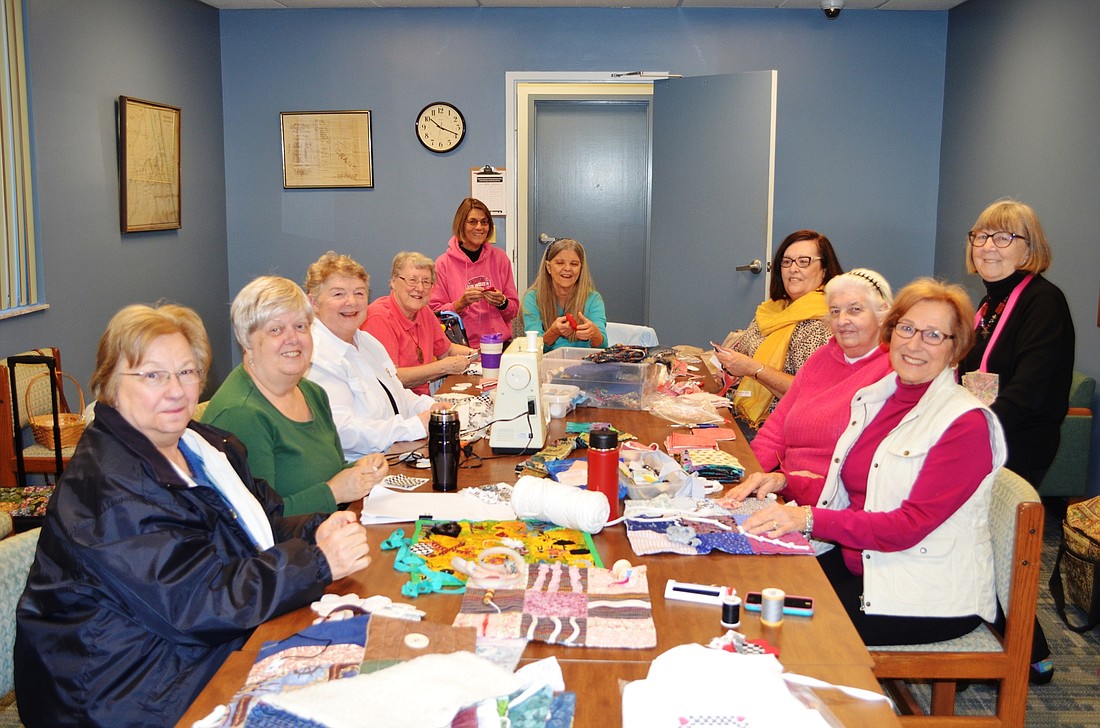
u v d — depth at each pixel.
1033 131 4.82
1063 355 2.83
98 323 4.71
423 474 2.21
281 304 2.06
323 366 2.60
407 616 1.44
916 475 1.96
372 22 6.07
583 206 6.53
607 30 6.05
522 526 1.82
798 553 1.74
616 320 6.67
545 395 2.79
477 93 6.13
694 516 1.89
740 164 5.71
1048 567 3.73
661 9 6.01
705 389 3.40
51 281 4.27
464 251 4.90
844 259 6.20
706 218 5.87
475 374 3.62
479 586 1.54
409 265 3.56
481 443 2.48
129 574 1.41
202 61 5.88
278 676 1.25
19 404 3.85
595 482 1.84
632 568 1.61
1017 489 1.99
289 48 6.12
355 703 1.12
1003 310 2.92
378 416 2.74
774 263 3.42
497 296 4.50
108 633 1.44
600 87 6.15
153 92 5.23
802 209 6.16
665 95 5.91
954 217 5.83
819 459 2.46
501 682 1.19
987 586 1.99
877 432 2.12
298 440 2.17
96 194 4.66
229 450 1.81
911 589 1.97
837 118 6.08
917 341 1.98
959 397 1.97
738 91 5.64
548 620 1.42
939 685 2.20
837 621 1.47
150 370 1.52
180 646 1.47
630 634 1.39
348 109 6.16
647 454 2.23
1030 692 2.76
